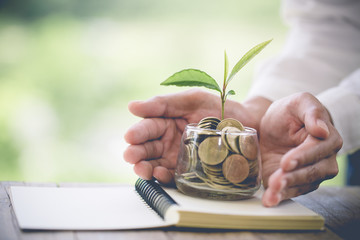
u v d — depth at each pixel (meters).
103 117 3.39
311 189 0.74
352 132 0.91
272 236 0.65
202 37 3.51
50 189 0.81
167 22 3.58
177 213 0.63
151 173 0.80
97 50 3.57
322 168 0.72
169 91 3.47
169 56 3.54
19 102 3.38
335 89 0.94
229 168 0.69
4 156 3.12
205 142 0.69
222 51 3.47
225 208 0.67
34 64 3.54
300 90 1.08
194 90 0.88
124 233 0.63
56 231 0.62
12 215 0.68
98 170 3.05
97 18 3.62
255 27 3.45
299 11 1.27
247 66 3.31
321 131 0.68
